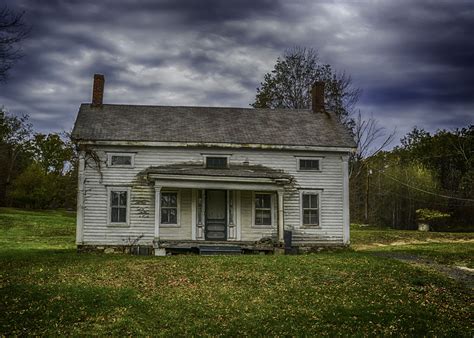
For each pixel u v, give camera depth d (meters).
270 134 25.98
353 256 20.80
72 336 9.98
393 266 17.95
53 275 16.02
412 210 53.53
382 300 12.97
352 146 25.52
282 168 25.31
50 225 40.38
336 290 14.04
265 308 12.18
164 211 24.48
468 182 53.25
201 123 26.62
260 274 16.09
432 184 52.69
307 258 19.75
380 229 46.56
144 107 28.06
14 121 66.38
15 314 11.34
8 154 64.50
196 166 24.83
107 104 27.75
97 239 23.70
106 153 24.16
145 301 12.65
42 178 57.72
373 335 10.17
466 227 51.38
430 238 34.66
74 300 12.52
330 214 25.33
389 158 66.38
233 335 10.24
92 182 23.92
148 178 23.53
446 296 13.66
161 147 24.56
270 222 25.06
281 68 51.09
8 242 29.19
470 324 11.12
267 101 51.41
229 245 23.22
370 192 56.69
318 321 11.15
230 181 23.33
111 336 10.09
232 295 13.42
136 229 24.00
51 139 71.19
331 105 49.25
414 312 11.85
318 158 25.61
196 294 13.52
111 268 17.44
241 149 25.14
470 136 59.97
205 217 24.69
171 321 11.11
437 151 61.22
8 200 60.88
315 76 50.25
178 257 20.53
